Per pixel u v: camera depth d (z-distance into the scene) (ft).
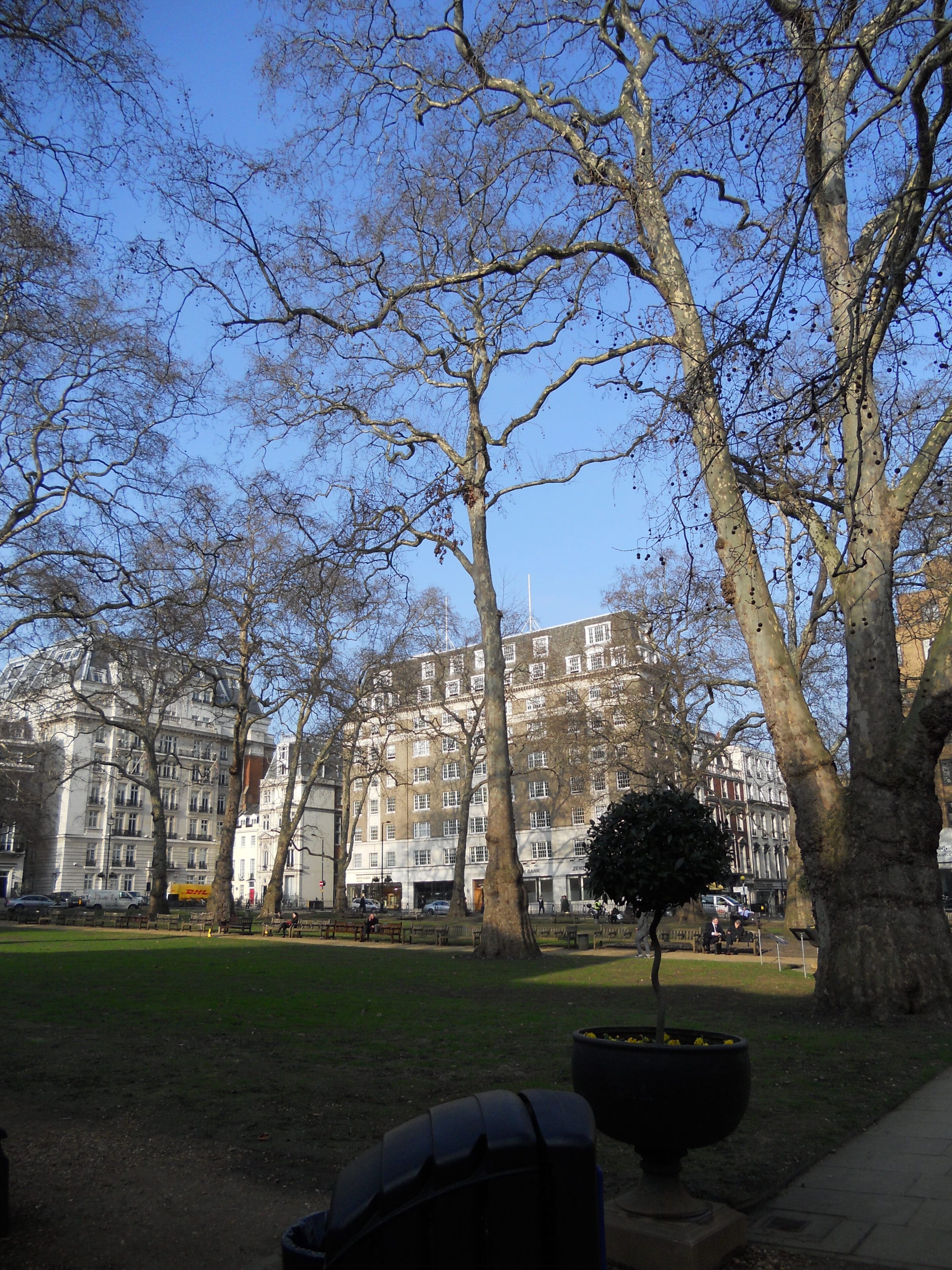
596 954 84.17
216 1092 25.80
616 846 18.07
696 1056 14.60
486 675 82.02
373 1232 7.73
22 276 45.21
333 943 107.04
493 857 80.59
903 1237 15.44
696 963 73.26
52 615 68.74
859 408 34.81
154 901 144.36
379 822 288.10
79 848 263.29
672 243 46.57
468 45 50.14
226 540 67.82
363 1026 37.93
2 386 51.75
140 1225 16.16
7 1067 29.32
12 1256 14.87
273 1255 14.78
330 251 51.80
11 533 67.00
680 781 125.18
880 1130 22.20
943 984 39.11
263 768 327.88
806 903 102.06
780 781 235.20
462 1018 40.47
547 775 226.38
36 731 210.59
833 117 40.55
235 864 329.11
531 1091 9.13
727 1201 17.21
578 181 50.60
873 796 41.52
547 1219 8.08
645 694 132.87
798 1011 41.96
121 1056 31.17
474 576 82.33
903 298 27.68
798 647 91.50
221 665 93.76
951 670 40.40
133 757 203.41
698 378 31.71
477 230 61.93
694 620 74.23
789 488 42.09
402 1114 23.18
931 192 26.58
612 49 48.16
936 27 29.17
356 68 52.47
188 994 49.49
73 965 67.97
